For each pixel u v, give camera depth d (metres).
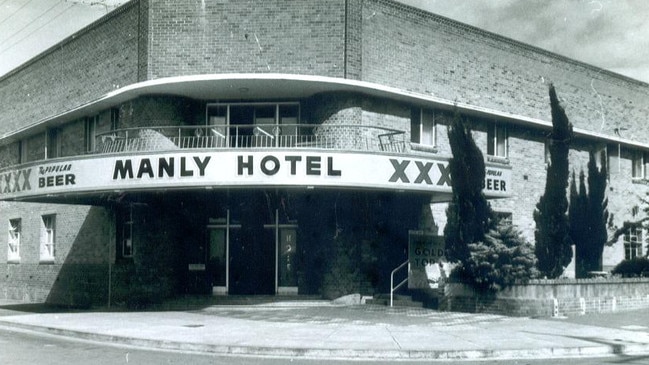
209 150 18.62
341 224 21.83
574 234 24.78
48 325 17.20
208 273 22.70
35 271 29.42
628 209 32.34
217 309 20.95
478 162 19.81
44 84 29.17
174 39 21.80
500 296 19.17
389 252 22.62
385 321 17.52
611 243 27.45
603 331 15.66
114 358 12.20
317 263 22.14
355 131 21.53
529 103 27.89
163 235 22.81
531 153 28.20
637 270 26.09
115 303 23.36
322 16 21.55
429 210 24.12
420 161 19.78
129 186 19.12
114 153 19.42
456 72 25.03
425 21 24.12
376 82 22.34
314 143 21.64
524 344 13.52
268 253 22.45
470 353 12.73
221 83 20.98
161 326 16.70
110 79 24.23
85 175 19.83
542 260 20.52
